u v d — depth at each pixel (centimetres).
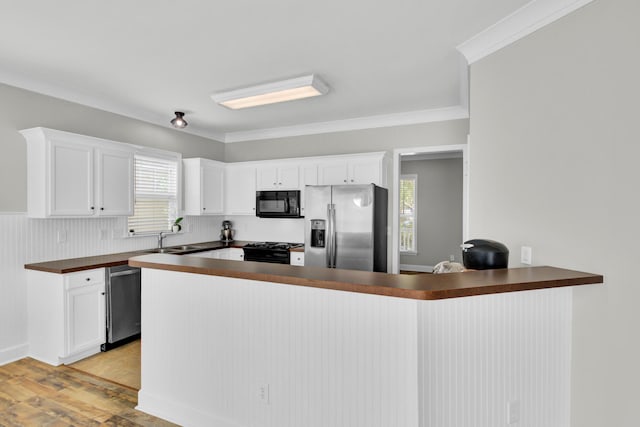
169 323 227
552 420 175
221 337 206
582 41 177
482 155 245
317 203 405
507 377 163
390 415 157
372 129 462
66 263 325
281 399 187
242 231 562
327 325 172
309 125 494
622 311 159
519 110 215
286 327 184
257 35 241
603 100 167
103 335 329
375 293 145
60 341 299
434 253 729
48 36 241
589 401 171
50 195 305
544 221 199
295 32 237
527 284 152
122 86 338
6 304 305
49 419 223
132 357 322
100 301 327
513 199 219
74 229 355
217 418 207
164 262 219
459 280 156
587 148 175
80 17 217
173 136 476
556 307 174
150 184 436
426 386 149
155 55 271
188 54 270
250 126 507
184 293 220
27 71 302
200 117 454
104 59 278
